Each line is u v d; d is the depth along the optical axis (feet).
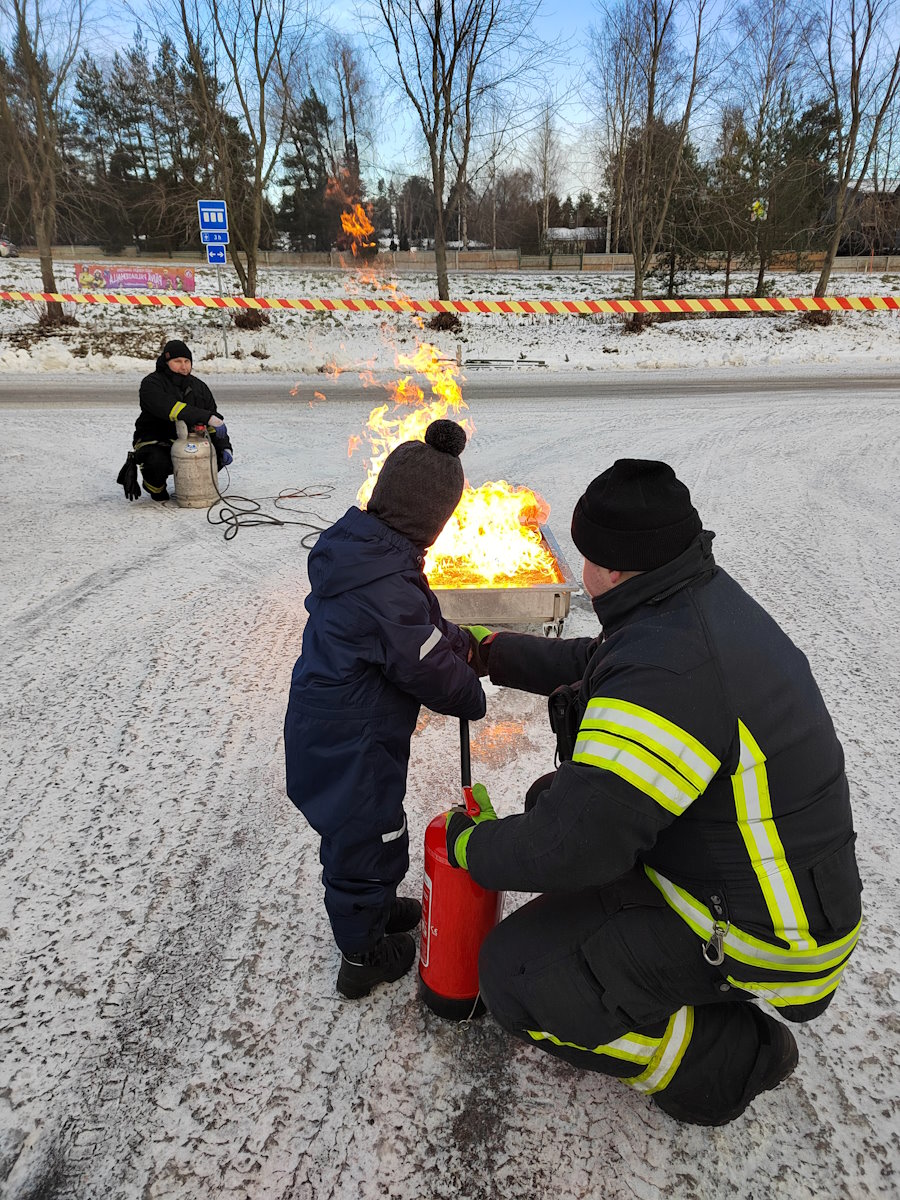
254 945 7.29
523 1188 5.31
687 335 61.36
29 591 15.14
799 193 69.21
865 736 10.58
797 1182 5.34
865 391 40.93
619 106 63.62
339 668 5.53
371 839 5.89
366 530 5.60
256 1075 6.08
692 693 4.23
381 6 55.36
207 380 46.39
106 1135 5.63
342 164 117.91
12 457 25.73
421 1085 6.02
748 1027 5.41
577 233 163.84
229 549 17.54
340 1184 5.33
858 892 4.80
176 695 11.56
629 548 4.52
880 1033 6.45
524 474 24.03
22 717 10.91
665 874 4.85
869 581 15.97
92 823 8.84
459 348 54.19
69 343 52.75
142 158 120.16
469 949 6.05
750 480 23.57
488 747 10.44
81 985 6.84
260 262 112.47
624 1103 5.90
